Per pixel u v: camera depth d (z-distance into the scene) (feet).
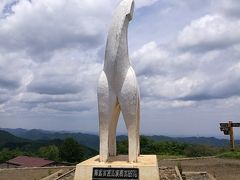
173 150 101.40
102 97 35.81
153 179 32.50
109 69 35.73
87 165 33.68
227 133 92.07
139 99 38.50
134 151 35.06
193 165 65.67
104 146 35.70
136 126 35.32
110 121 35.88
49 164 81.66
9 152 116.67
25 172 60.95
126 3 36.06
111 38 35.86
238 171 56.95
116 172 33.09
